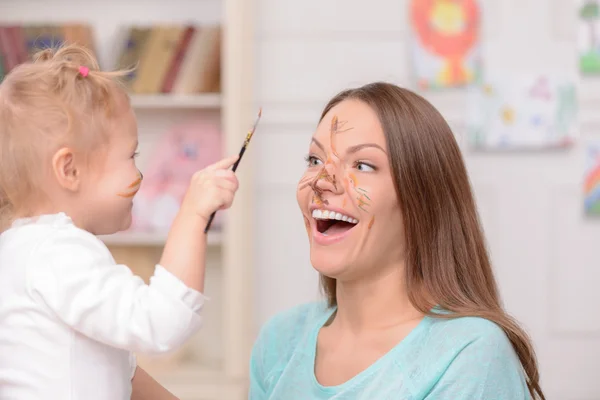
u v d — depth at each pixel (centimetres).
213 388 280
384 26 304
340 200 119
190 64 285
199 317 107
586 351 308
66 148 111
